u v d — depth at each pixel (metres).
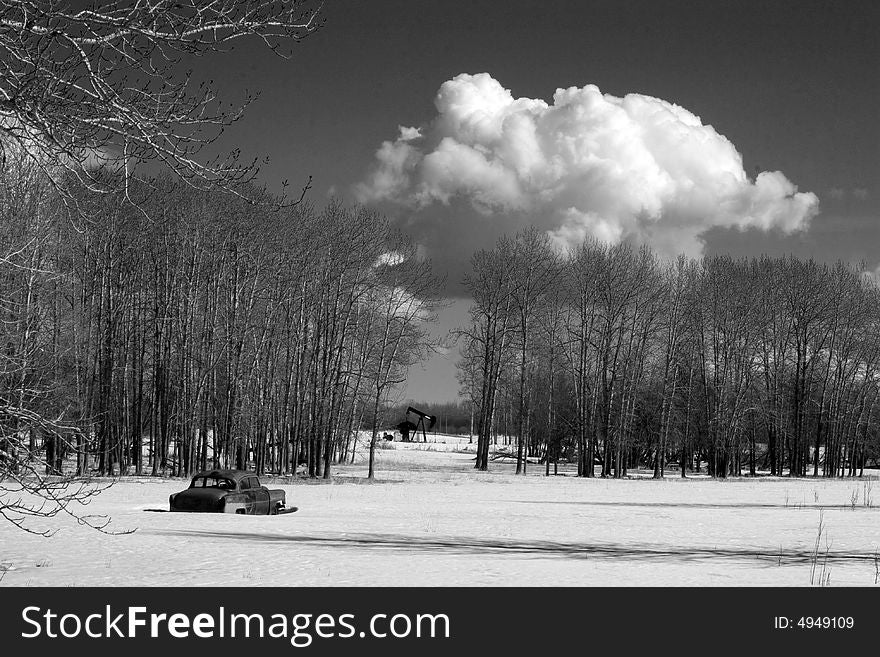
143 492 36.25
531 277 68.00
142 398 55.12
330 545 19.34
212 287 51.12
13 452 9.68
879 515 31.12
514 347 68.44
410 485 49.62
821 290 78.25
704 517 29.58
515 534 22.66
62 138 7.87
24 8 7.22
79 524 23.12
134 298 50.62
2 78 7.62
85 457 41.84
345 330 54.88
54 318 36.50
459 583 14.16
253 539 20.27
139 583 13.95
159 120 7.93
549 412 71.19
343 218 56.00
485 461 69.19
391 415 67.50
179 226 47.50
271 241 52.41
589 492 45.50
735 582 14.64
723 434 71.50
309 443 54.28
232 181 8.33
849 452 83.50
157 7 7.54
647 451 88.25
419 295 56.56
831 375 81.00
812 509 34.06
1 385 12.33
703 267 75.62
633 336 68.75
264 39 7.88
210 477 28.73
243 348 51.56
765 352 78.00
